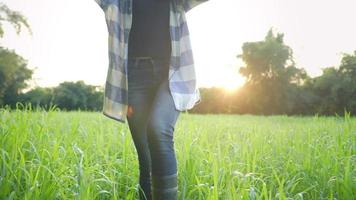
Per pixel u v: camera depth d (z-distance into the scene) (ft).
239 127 30.53
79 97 93.45
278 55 168.66
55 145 9.99
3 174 7.89
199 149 12.16
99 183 9.51
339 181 9.61
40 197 7.49
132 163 10.85
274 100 166.50
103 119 25.81
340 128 18.65
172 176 7.39
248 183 8.81
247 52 173.99
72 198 7.84
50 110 16.05
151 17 8.07
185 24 8.48
